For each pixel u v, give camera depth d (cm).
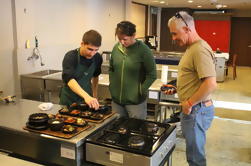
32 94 404
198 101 199
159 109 338
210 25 1132
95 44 194
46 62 456
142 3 904
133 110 246
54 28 472
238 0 779
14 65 398
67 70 205
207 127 216
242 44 1179
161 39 1151
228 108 538
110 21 681
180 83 211
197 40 201
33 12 421
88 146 158
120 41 234
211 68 192
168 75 406
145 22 967
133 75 241
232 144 362
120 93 247
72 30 524
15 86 402
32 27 422
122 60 242
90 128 172
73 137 159
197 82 201
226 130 414
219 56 792
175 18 200
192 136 212
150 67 237
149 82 239
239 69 1091
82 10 553
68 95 221
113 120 192
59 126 166
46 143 164
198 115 208
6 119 191
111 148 151
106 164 155
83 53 205
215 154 331
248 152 338
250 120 465
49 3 454
